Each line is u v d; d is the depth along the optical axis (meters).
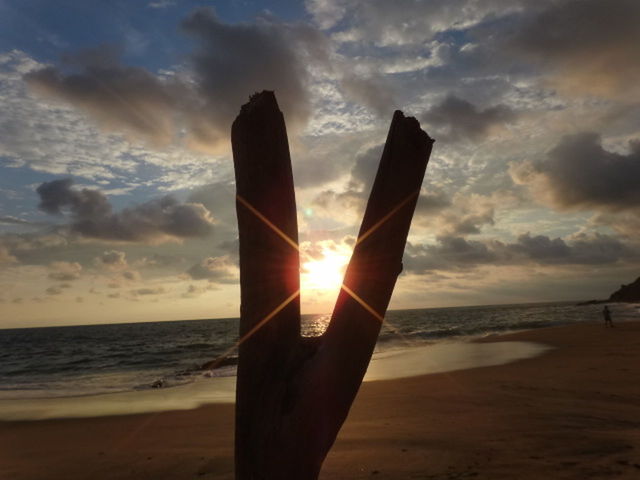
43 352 42.28
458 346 25.19
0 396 15.11
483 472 4.72
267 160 2.12
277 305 2.11
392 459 5.41
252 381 2.10
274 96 2.18
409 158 2.00
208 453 6.42
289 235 2.15
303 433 1.99
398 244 2.03
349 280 2.04
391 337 38.47
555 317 63.88
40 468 6.37
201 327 113.31
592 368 13.24
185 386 15.68
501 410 8.30
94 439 8.34
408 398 10.29
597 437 5.90
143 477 5.58
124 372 22.41
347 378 2.01
